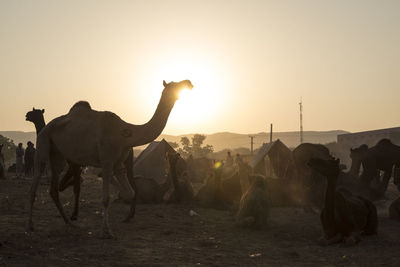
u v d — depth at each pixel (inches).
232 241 362.0
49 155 393.1
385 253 317.7
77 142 377.1
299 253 320.5
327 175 347.3
